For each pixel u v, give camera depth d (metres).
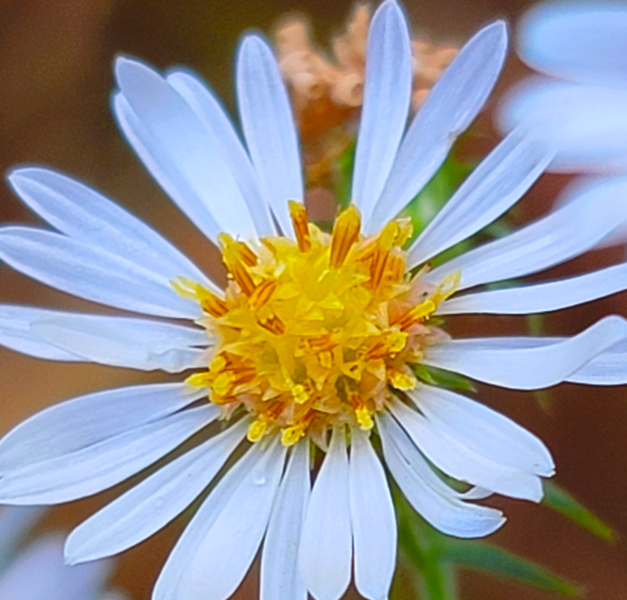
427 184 0.11
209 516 0.11
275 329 0.11
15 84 0.14
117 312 0.14
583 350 0.10
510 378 0.11
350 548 0.11
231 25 0.14
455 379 0.11
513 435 0.11
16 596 0.12
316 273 0.11
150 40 0.14
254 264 0.11
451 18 0.14
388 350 0.11
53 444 0.11
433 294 0.11
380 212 0.11
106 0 0.14
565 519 0.13
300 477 0.11
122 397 0.11
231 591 0.11
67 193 0.11
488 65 0.11
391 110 0.11
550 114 0.11
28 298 0.14
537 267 0.11
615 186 0.11
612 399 0.13
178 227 0.14
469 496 0.11
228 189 0.11
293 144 0.11
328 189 0.12
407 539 0.11
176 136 0.11
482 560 0.11
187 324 0.11
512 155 0.11
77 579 0.12
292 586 0.11
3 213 0.14
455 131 0.11
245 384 0.11
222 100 0.14
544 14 0.11
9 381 0.14
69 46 0.14
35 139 0.14
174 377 0.12
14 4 0.15
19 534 0.12
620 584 0.13
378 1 0.14
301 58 0.12
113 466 0.11
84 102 0.14
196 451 0.11
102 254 0.11
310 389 0.11
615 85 0.11
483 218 0.11
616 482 0.13
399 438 0.11
